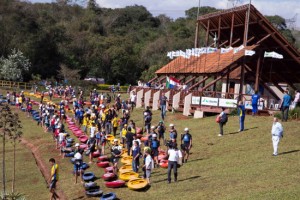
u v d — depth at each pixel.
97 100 50.16
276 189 16.89
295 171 19.19
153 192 19.80
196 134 30.94
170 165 20.67
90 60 93.19
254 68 46.47
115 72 93.12
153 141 24.25
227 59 39.66
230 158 23.47
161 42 103.00
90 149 27.81
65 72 80.56
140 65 96.94
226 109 36.34
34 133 40.84
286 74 47.88
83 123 39.47
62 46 91.19
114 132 33.84
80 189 22.56
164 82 57.03
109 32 120.62
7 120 28.08
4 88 71.94
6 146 36.47
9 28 86.06
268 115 35.38
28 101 50.62
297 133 26.38
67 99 58.03
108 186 21.78
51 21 98.69
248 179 19.03
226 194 17.31
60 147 31.86
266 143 25.39
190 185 19.66
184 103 39.41
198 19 50.28
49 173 27.39
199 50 46.84
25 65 80.44
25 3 98.75
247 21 38.97
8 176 27.23
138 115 42.84
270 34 39.91
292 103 35.00
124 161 26.38
